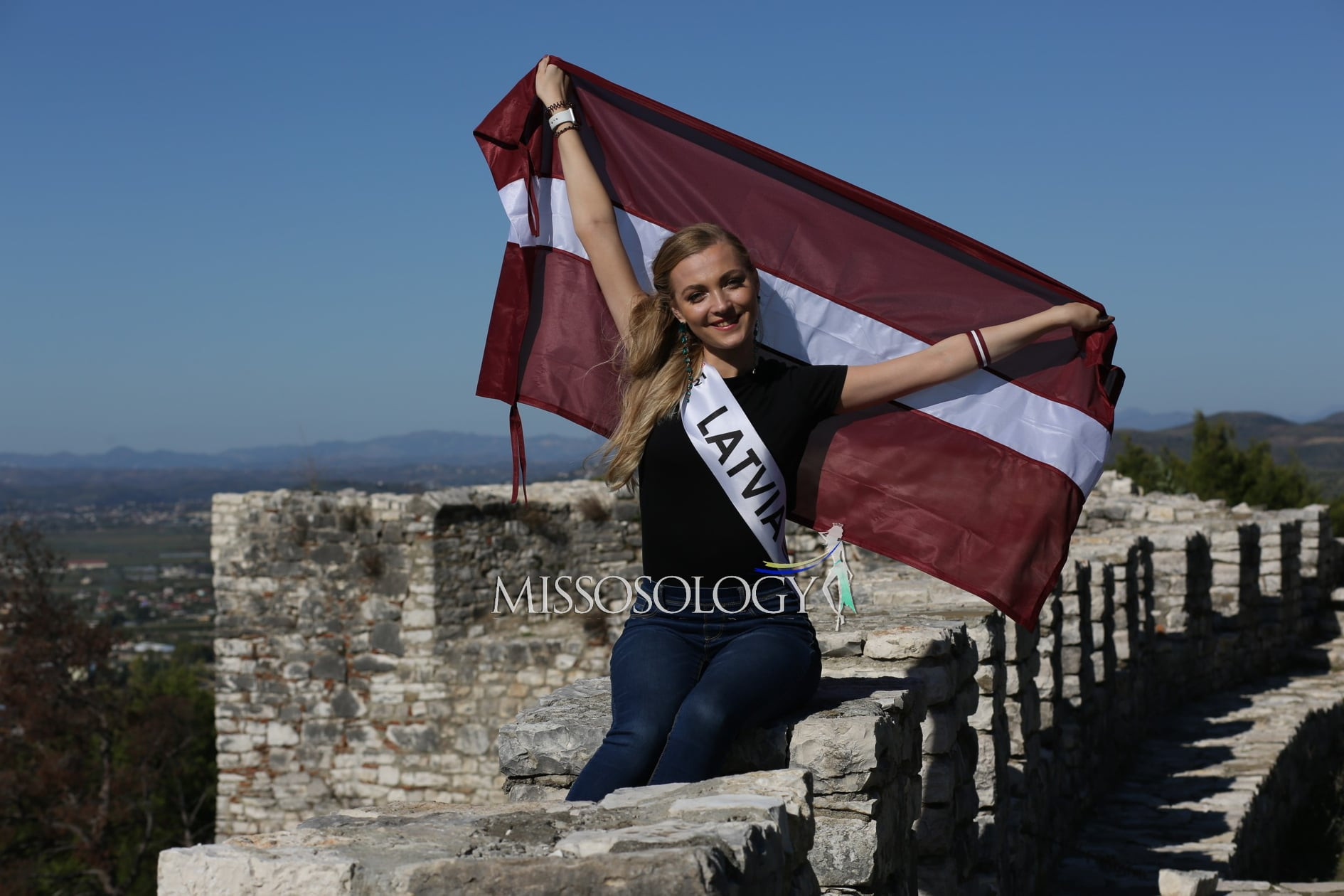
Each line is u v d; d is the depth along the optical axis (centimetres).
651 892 224
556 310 493
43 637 2439
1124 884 869
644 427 387
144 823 2570
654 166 502
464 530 1850
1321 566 2161
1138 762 1278
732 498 378
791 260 493
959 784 575
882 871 400
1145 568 1471
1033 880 830
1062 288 471
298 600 1873
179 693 2762
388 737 1836
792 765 393
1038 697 905
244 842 265
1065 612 1105
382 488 1931
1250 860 1016
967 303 481
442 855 255
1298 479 3516
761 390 389
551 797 418
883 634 552
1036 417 464
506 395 488
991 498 462
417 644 1830
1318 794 1362
